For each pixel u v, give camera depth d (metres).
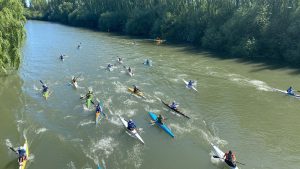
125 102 42.50
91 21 141.50
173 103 40.84
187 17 98.81
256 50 74.44
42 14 177.00
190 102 43.81
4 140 32.12
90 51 76.75
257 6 77.25
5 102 41.88
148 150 31.25
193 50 83.00
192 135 34.47
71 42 90.88
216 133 35.16
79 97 43.78
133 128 34.34
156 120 36.53
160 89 48.59
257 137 34.59
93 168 28.09
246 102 44.50
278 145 33.16
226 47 81.38
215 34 85.25
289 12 73.12
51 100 42.59
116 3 130.62
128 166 28.58
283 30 73.19
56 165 28.39
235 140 33.84
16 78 52.00
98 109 38.00
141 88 48.62
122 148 31.36
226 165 29.33
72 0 161.75
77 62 64.12
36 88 47.41
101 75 54.91
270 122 38.28
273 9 77.06
